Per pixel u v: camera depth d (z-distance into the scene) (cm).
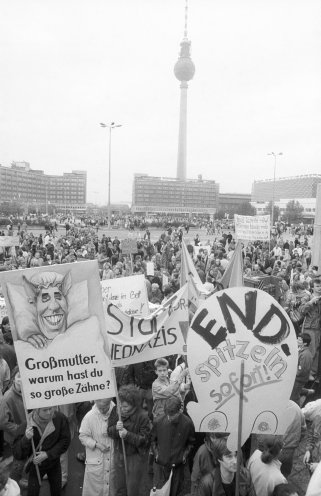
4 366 664
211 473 462
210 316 430
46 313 458
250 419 436
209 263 1903
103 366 471
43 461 493
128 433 491
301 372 704
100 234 5638
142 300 798
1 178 18088
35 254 2041
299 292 1261
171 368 823
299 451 648
